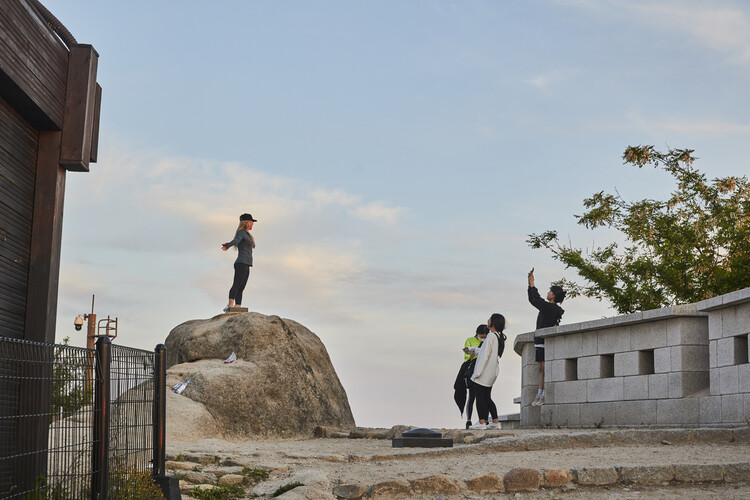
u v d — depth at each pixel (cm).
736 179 2231
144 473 764
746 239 2205
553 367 1709
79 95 821
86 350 646
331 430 1775
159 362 834
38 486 560
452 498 833
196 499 873
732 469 864
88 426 646
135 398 757
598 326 1583
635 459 946
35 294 778
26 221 782
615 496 811
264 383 1761
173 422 1583
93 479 648
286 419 1745
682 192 2372
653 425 1452
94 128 873
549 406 1708
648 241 2420
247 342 1856
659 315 1445
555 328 1689
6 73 689
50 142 809
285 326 1934
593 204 2492
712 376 1349
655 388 1459
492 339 1592
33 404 563
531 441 1098
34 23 747
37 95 753
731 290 2250
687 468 865
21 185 771
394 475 921
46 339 771
